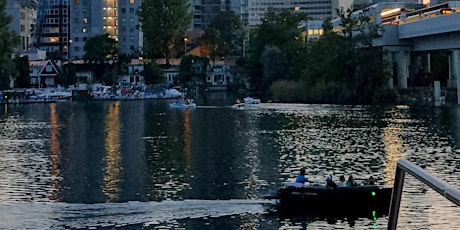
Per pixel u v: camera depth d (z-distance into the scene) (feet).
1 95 541.34
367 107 398.01
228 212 119.55
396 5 535.19
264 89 568.41
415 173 25.44
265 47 575.38
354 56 432.66
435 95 402.52
